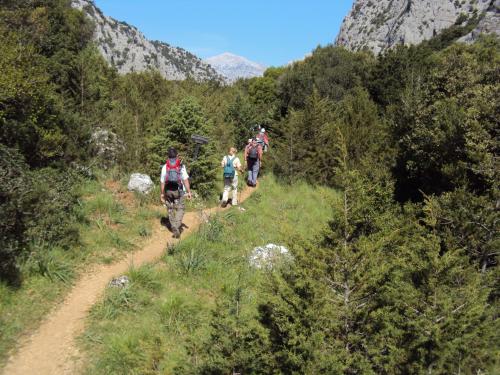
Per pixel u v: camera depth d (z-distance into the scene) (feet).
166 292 23.04
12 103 32.09
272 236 33.19
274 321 15.08
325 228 15.64
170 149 30.01
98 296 21.71
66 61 48.47
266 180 50.90
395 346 14.49
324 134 52.75
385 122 60.08
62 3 66.69
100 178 39.96
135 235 30.04
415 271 17.24
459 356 16.01
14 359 16.52
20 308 19.26
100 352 17.61
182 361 16.61
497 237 25.75
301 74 120.78
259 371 14.61
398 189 46.09
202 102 69.05
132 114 55.21
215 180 43.09
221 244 30.01
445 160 36.19
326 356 13.33
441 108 38.99
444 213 27.53
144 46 422.41
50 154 33.96
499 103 31.68
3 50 33.30
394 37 340.39
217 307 16.63
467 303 16.63
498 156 30.32
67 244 25.25
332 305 14.30
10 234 22.33
